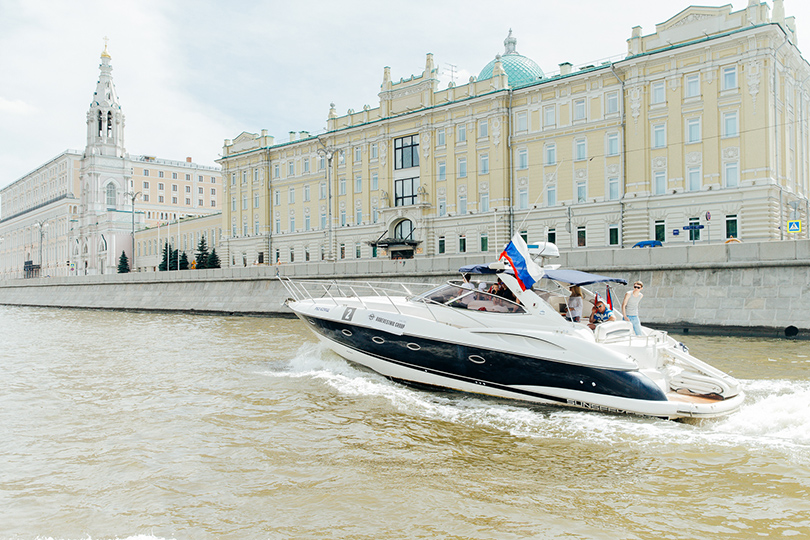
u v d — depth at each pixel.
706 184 31.84
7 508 5.66
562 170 37.47
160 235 75.88
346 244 49.62
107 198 89.50
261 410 9.05
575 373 8.59
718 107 31.50
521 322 9.46
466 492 5.83
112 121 91.25
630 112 34.31
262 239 56.44
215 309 32.88
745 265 17.92
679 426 7.73
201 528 5.18
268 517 5.36
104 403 9.80
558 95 37.59
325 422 8.31
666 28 33.31
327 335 11.74
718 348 14.62
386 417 8.53
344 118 50.12
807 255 16.95
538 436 7.53
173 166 97.81
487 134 40.88
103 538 5.05
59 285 48.50
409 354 10.23
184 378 11.82
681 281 19.11
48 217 101.94
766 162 29.94
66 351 16.67
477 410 8.84
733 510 5.32
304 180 53.12
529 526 5.10
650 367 8.64
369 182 48.09
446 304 10.30
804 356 13.17
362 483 6.09
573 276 9.62
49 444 7.58
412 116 44.34
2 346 18.16
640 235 33.91
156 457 7.00
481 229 40.72
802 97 35.50
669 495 5.66
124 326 25.67
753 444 7.00
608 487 5.88
